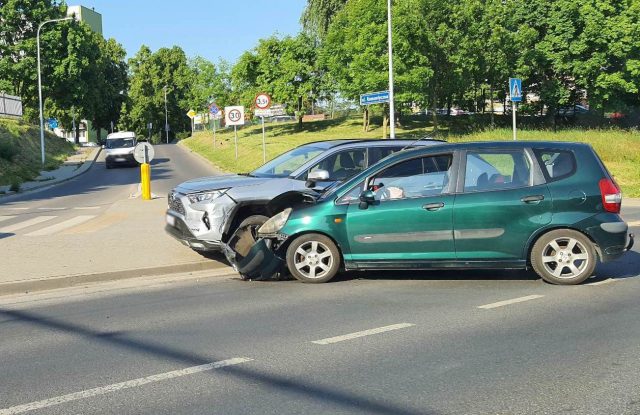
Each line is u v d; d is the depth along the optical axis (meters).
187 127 96.56
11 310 6.96
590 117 53.19
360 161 9.48
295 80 49.69
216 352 5.28
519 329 5.80
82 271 8.47
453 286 7.75
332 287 7.81
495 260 7.65
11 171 31.27
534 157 7.77
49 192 26.08
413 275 8.48
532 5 44.81
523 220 7.57
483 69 40.84
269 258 7.99
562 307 6.61
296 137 46.25
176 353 5.27
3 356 5.29
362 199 7.77
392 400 4.16
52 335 5.91
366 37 35.75
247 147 39.00
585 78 43.84
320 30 48.78
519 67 42.91
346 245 7.86
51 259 9.31
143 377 4.70
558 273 7.66
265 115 24.19
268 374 4.71
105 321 6.40
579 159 7.76
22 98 53.91
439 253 7.69
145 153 18.06
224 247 8.52
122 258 9.39
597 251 7.62
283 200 8.48
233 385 4.50
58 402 4.23
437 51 36.97
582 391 4.26
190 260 9.24
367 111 47.25
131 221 13.58
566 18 42.91
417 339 5.54
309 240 7.98
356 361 4.97
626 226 7.71
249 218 8.71
